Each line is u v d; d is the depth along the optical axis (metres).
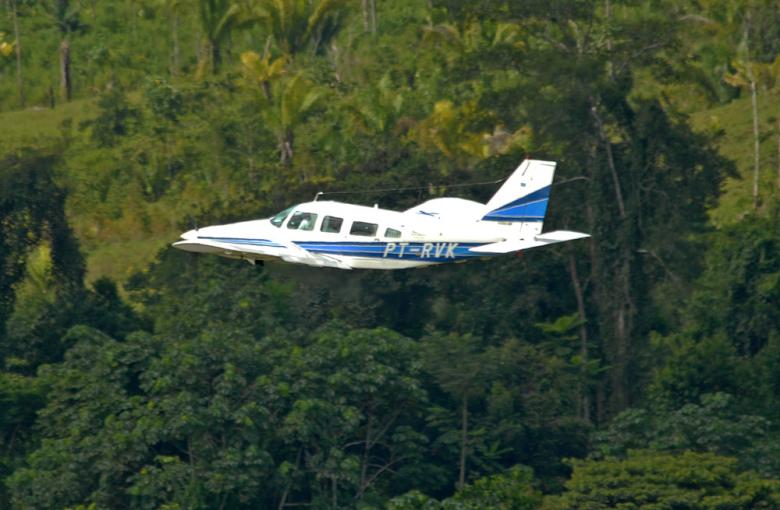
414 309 137.25
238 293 124.44
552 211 142.50
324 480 104.12
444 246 91.12
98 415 102.56
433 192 140.88
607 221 138.25
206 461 96.88
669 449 109.56
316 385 105.81
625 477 94.44
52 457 97.50
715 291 132.75
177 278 140.75
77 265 137.50
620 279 137.12
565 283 143.12
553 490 116.75
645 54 143.25
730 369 122.06
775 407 120.06
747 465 106.69
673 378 121.94
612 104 140.75
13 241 132.75
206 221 151.25
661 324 140.00
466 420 115.94
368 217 90.88
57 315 130.75
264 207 147.12
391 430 114.50
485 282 140.00
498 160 144.62
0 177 133.50
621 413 116.38
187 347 105.81
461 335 135.88
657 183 140.38
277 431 100.50
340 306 131.00
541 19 145.88
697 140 141.50
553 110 138.88
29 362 127.19
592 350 137.38
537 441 119.94
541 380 124.19
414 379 109.75
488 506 91.88
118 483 96.50
